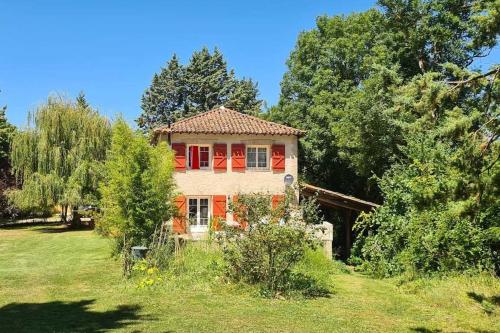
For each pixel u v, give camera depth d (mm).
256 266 11781
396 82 22781
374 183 27734
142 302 10570
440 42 25062
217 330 8477
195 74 56125
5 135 39281
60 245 22797
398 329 8992
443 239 13211
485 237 12719
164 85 56125
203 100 55625
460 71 7953
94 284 12758
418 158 15742
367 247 16672
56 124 31734
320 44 33625
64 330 8375
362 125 24703
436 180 12867
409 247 14461
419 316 10016
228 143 24938
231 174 24859
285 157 25328
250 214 11867
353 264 18500
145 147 17312
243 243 11820
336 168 31906
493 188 7516
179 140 24531
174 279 12539
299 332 8461
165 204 17719
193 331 8383
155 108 55844
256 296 11234
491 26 7551
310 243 12008
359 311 10289
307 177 32844
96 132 32188
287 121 33844
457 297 11203
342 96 30578
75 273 14539
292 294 11391
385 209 16312
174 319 9164
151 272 12867
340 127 27344
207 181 24719
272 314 9680
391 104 23031
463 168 7625
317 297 11594
